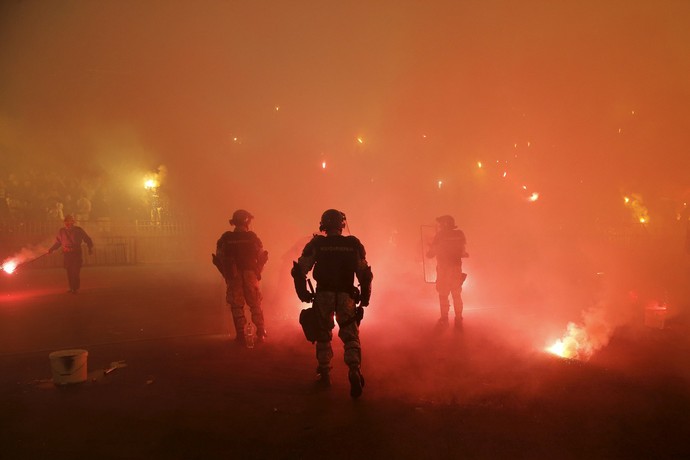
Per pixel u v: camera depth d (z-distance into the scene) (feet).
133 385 18.45
